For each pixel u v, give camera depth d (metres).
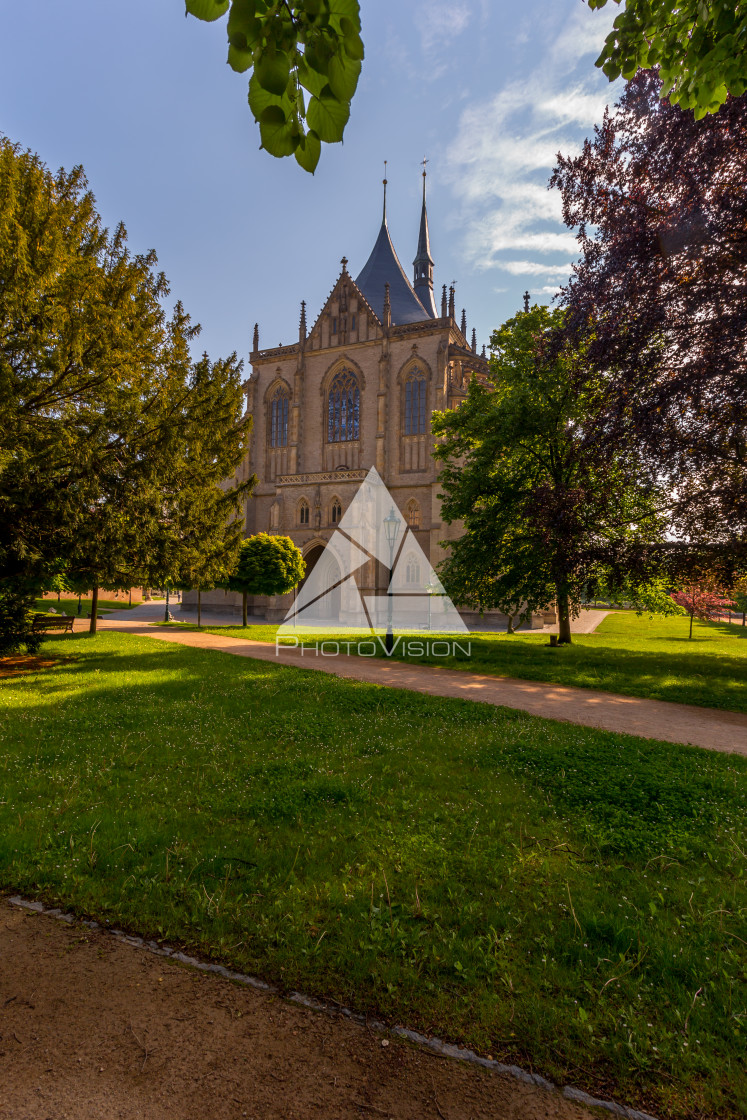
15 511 12.19
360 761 7.13
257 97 1.87
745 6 2.92
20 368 11.95
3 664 15.74
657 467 14.33
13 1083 2.29
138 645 21.14
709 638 33.41
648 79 13.73
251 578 32.97
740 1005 2.88
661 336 13.73
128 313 14.32
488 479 21.70
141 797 5.71
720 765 7.30
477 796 5.99
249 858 4.40
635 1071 2.46
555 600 23.11
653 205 13.46
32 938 3.39
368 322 49.22
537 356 18.91
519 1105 2.26
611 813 5.58
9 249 10.89
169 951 3.26
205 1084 2.32
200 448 16.30
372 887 3.96
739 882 4.25
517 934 3.49
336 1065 2.44
